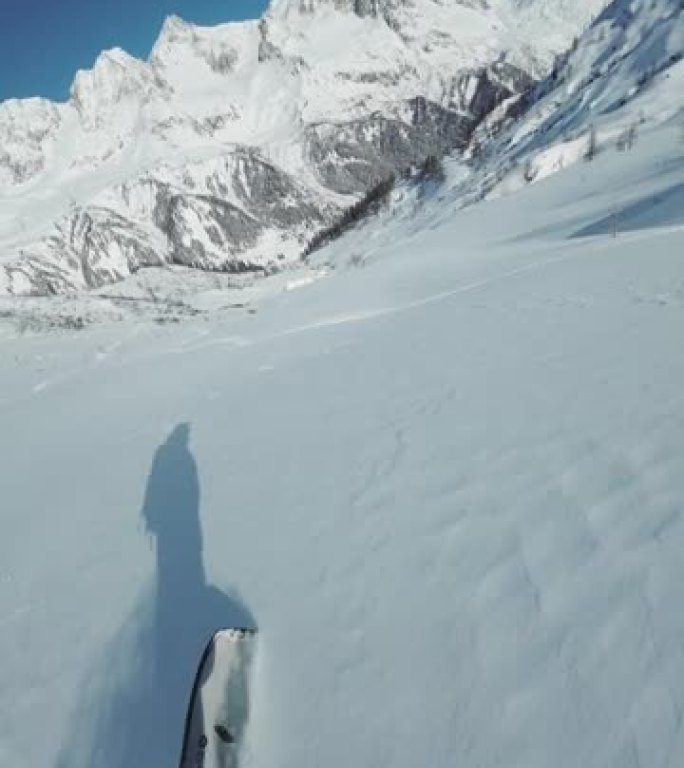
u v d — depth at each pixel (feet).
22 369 115.14
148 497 32.50
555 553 17.98
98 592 24.66
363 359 48.06
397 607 18.22
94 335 152.97
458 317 54.03
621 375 28.12
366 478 26.32
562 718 13.43
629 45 619.67
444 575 18.83
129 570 25.55
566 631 15.39
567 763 12.55
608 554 17.16
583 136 381.40
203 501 29.55
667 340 30.96
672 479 19.16
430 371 38.52
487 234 241.55
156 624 21.47
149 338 120.06
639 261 56.39
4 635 23.58
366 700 15.61
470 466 24.32
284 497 27.20
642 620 14.84
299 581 20.93
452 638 16.48
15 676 21.17
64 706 19.30
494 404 29.50
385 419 32.35
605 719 13.05
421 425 29.86
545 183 312.91
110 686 19.51
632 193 205.87
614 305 41.37
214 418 43.62
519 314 47.39
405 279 123.34
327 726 15.28
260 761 15.02
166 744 16.94
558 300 48.37
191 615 21.21
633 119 393.09
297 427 35.65
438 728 14.29
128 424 51.29
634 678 13.62
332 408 37.14
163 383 66.54
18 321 253.44
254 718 16.12
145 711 18.19
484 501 21.68
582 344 34.55
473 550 19.42
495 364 35.70
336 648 17.51
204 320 135.74
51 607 24.61
